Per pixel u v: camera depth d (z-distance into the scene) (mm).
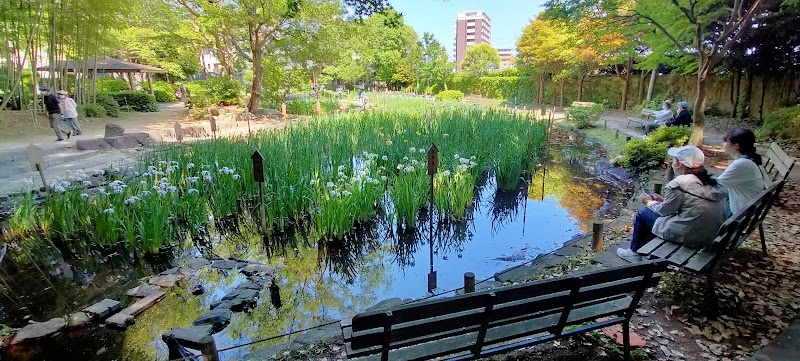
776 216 5238
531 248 6043
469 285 3570
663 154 8797
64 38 17250
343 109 21688
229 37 20359
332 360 3059
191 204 6566
